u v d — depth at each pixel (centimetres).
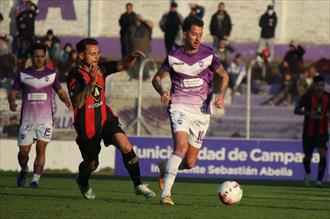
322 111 5106
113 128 2886
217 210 2762
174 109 2905
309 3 8369
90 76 2838
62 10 8462
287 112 6694
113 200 3103
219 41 7469
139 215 2505
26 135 3888
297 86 6856
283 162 5772
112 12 8488
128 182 4791
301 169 5775
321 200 3622
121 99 6444
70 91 2847
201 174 5788
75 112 2877
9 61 6762
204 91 2931
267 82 7081
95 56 2852
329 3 8369
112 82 6881
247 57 8181
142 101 6384
